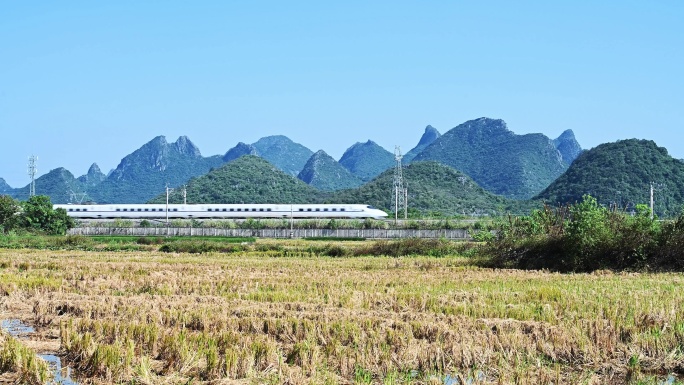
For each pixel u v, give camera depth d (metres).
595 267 40.78
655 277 35.22
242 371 16.19
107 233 90.81
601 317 21.72
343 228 93.44
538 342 18.06
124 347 17.70
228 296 27.22
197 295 27.44
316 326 19.66
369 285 30.77
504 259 42.97
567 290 28.52
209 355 16.36
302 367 16.58
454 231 82.38
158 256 52.84
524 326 20.19
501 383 15.29
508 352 17.55
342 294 27.06
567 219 43.69
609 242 40.62
